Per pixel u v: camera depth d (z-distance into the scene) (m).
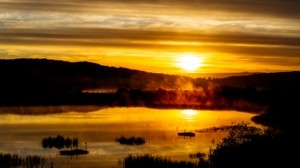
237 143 56.12
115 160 56.12
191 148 64.44
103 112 134.88
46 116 119.56
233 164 50.12
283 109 102.00
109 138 75.69
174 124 97.50
